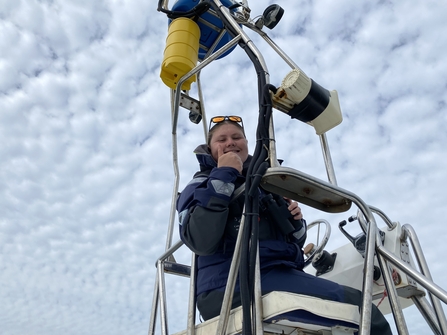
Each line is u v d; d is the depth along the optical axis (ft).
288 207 6.01
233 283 4.29
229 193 5.22
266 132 4.60
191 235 5.23
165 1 7.74
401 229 6.42
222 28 7.93
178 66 7.02
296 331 4.60
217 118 7.18
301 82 5.08
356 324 4.24
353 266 7.49
